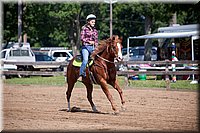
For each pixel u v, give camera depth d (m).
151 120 11.23
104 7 61.75
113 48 12.20
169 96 17.56
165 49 33.31
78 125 10.58
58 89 22.06
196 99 16.33
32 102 16.14
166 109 13.45
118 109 13.71
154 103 15.16
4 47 46.12
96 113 12.90
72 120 11.45
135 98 17.00
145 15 47.06
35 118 11.91
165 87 21.56
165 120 11.21
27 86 24.06
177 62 21.53
